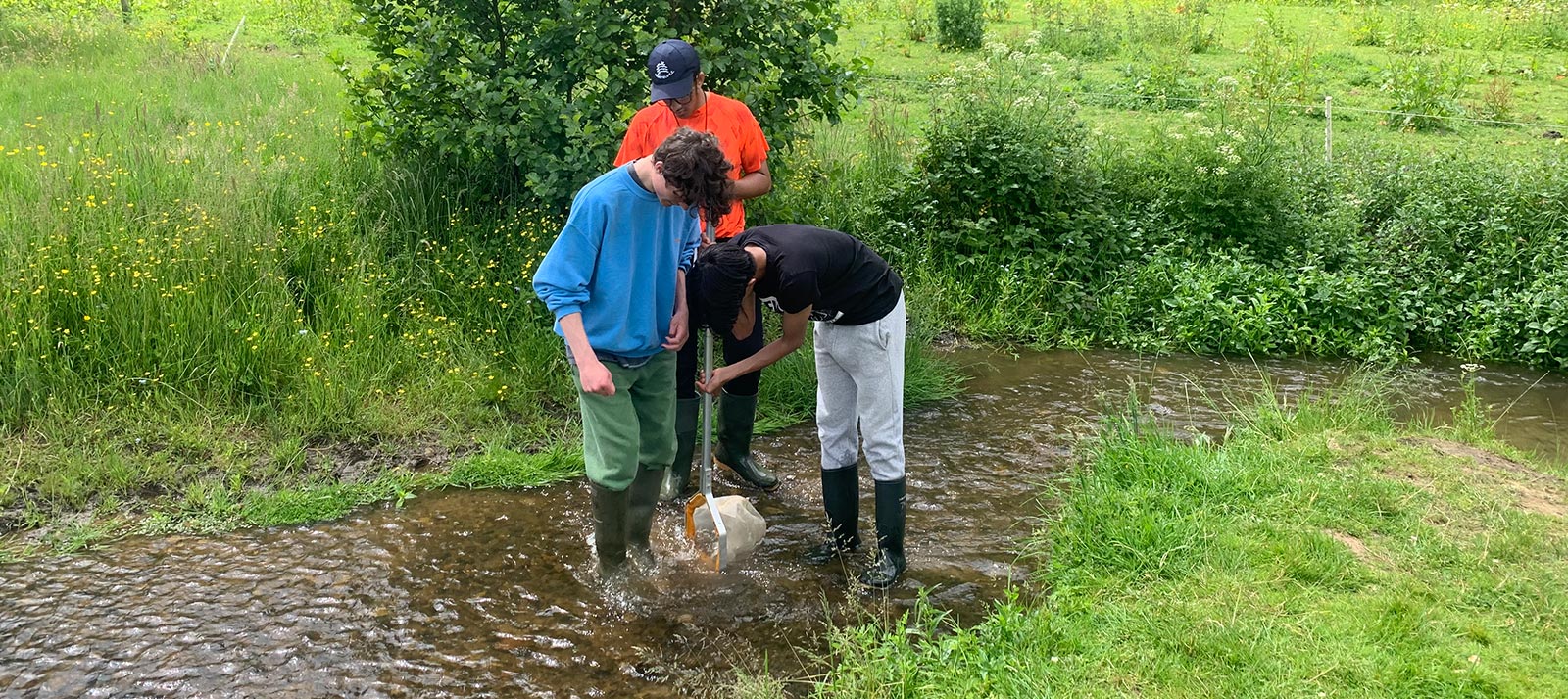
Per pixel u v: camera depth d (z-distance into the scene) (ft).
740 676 10.74
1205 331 22.94
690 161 10.36
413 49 19.90
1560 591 11.68
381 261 20.06
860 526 14.34
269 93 33.42
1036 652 10.91
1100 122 37.93
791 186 23.65
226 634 11.55
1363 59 50.83
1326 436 16.19
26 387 15.64
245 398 16.72
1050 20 58.34
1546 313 22.68
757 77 20.18
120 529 13.73
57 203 18.40
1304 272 24.31
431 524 14.21
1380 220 27.17
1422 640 10.83
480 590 12.60
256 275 18.38
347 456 15.85
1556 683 10.16
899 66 48.19
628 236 10.92
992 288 24.16
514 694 10.75
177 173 21.20
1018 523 14.49
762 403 18.43
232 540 13.60
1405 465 15.25
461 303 19.47
